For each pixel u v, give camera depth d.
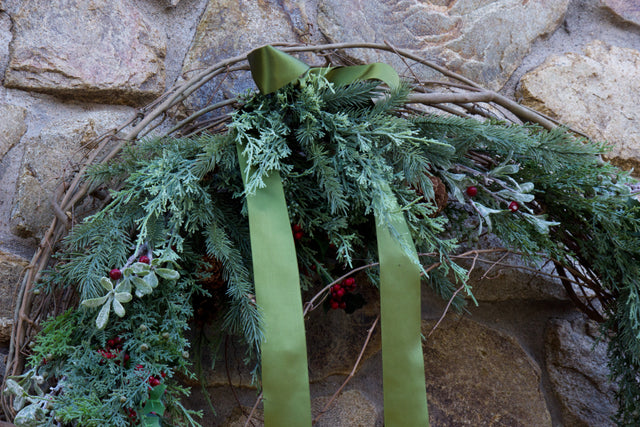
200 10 0.97
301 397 0.67
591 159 0.80
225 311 0.79
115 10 0.91
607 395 0.96
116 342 0.70
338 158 0.75
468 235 0.87
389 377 0.70
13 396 0.73
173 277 0.69
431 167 0.81
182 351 0.71
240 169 0.74
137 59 0.91
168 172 0.72
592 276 0.89
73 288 0.77
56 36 0.88
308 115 0.73
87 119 0.89
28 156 0.86
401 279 0.71
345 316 0.94
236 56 0.93
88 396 0.67
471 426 0.92
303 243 0.80
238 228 0.77
